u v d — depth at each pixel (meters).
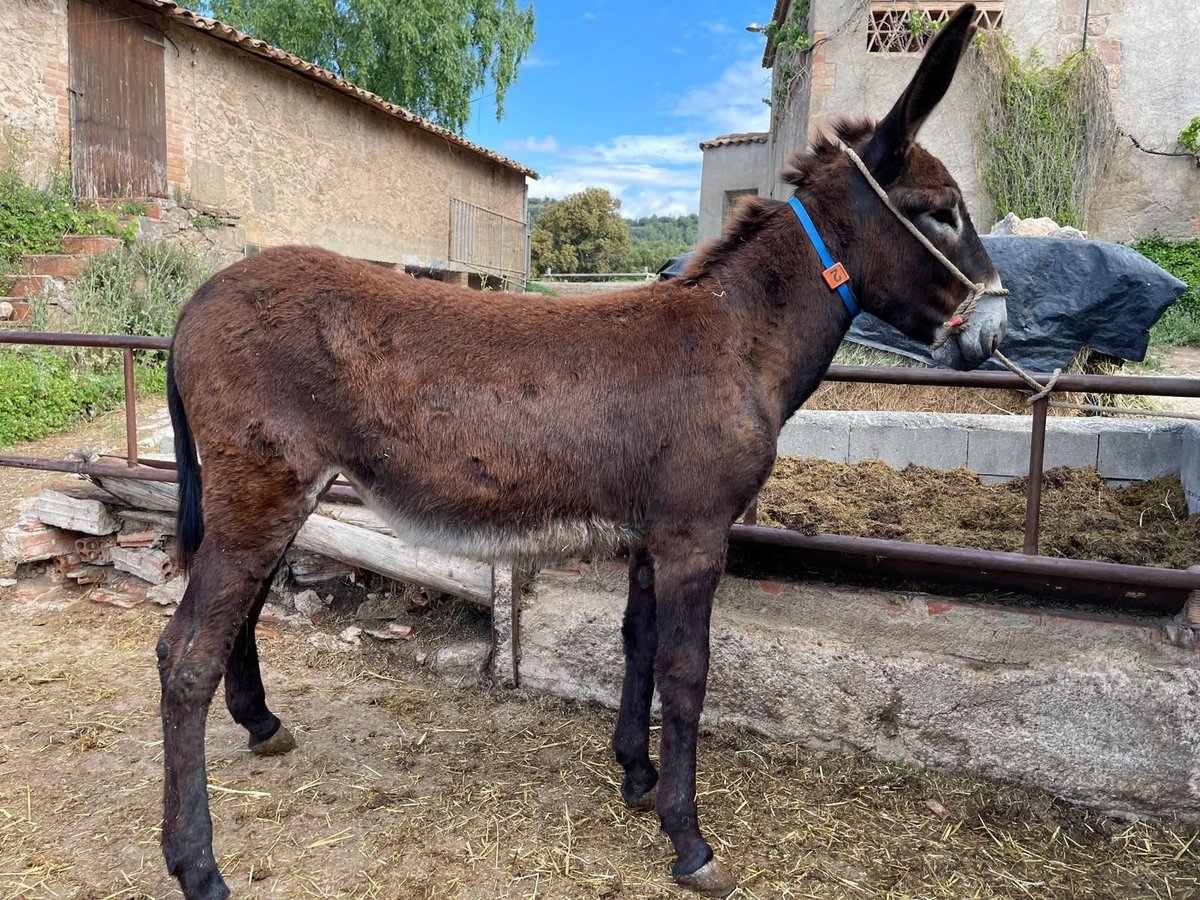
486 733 3.11
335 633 3.85
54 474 5.86
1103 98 9.78
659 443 2.23
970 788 2.75
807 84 10.34
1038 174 9.80
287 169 12.32
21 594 4.18
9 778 2.69
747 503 2.32
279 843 2.42
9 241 8.61
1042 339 5.19
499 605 3.38
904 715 2.84
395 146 14.77
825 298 2.39
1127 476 4.11
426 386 2.21
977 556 2.66
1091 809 2.67
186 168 10.76
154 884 2.23
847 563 3.00
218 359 2.18
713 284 2.39
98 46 9.58
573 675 3.31
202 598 2.15
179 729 2.11
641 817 2.62
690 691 2.24
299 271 2.26
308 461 2.22
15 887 2.19
